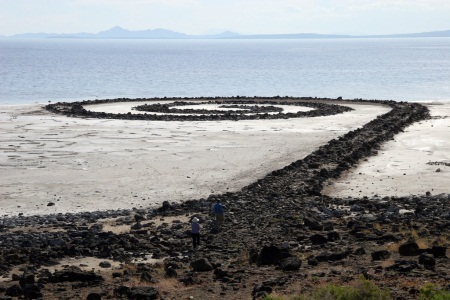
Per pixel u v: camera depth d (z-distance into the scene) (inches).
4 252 1202.6
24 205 1739.7
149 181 2030.0
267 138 2888.8
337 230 1344.7
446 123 3385.8
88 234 1364.4
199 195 1851.6
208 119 3565.5
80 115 3725.4
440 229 1322.6
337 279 877.8
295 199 1734.7
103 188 1939.0
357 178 2052.2
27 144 2699.3
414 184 1962.4
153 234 1371.8
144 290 871.7
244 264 1058.1
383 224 1397.6
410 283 840.9
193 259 1131.3
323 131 3127.5
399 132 3053.6
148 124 3348.9
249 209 1624.0
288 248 1142.3
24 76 7785.4
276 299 737.0
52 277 986.7
